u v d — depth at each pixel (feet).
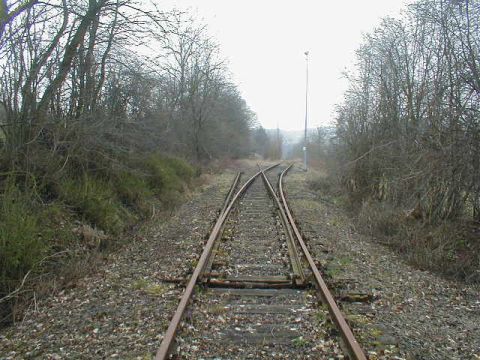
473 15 30.30
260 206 48.88
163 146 63.77
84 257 26.17
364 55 51.01
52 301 20.11
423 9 34.65
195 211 46.21
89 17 30.86
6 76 28.55
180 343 15.34
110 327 17.06
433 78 35.63
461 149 28.71
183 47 73.41
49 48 30.68
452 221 31.71
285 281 22.35
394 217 36.04
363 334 16.37
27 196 25.70
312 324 16.97
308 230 36.24
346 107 58.49
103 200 33.53
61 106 33.78
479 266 25.63
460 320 18.71
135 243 31.48
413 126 36.81
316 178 85.05
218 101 105.50
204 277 22.58
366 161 50.44
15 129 28.35
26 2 27.81
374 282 23.08
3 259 20.67
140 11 31.78
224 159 130.82
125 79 41.04
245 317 17.70
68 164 33.27
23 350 15.60
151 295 20.58
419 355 15.11
